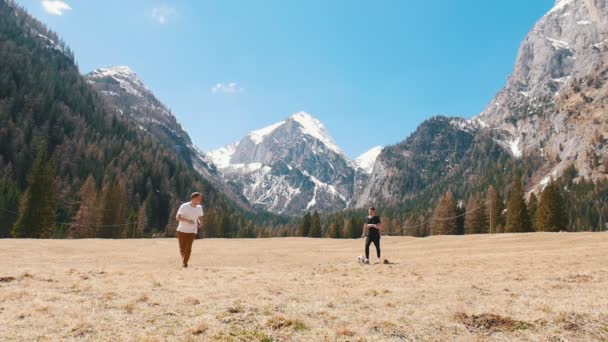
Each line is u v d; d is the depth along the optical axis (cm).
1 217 8575
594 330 558
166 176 18988
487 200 10919
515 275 1110
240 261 1791
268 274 1112
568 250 1938
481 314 615
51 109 18775
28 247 2167
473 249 2416
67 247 2353
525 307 675
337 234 13762
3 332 473
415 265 1491
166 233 13288
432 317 609
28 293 697
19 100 18288
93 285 802
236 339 487
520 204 9100
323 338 507
